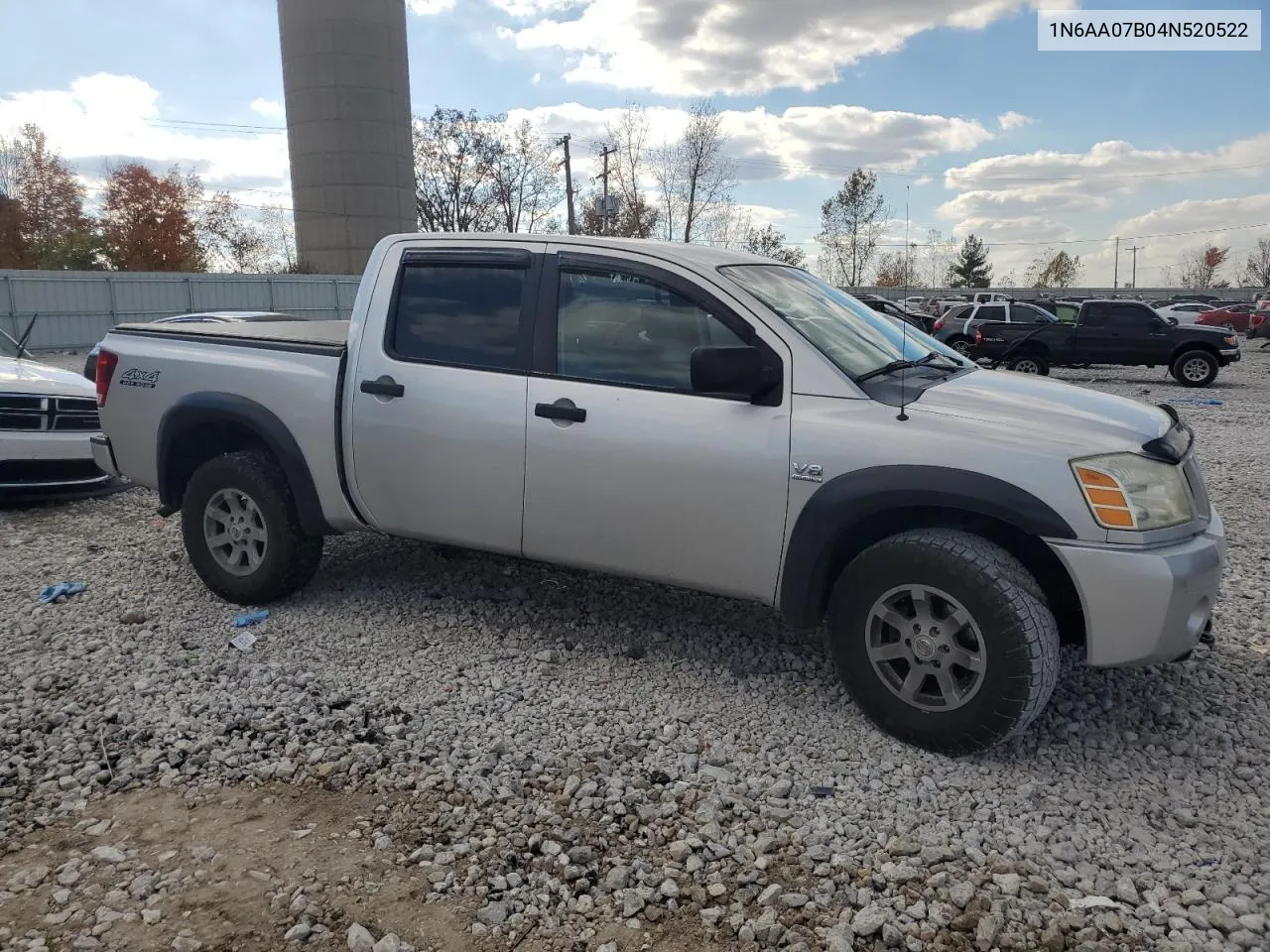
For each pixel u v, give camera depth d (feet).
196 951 8.16
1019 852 9.66
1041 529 10.64
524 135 186.09
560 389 13.34
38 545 20.45
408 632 15.31
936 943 8.38
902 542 11.27
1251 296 203.00
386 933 8.42
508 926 8.56
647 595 17.04
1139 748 11.82
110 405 17.38
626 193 153.69
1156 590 10.37
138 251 171.63
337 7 181.16
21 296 99.09
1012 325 69.26
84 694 13.02
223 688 13.23
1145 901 8.92
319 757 11.41
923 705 11.44
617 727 12.24
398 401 14.48
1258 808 10.52
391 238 15.31
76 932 8.37
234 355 16.10
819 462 11.62
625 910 8.76
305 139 187.93
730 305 12.53
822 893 9.01
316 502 15.37
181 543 20.47
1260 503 25.81
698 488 12.38
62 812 10.28
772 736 12.01
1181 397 57.41
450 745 11.73
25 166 176.14
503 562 18.69
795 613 12.11
